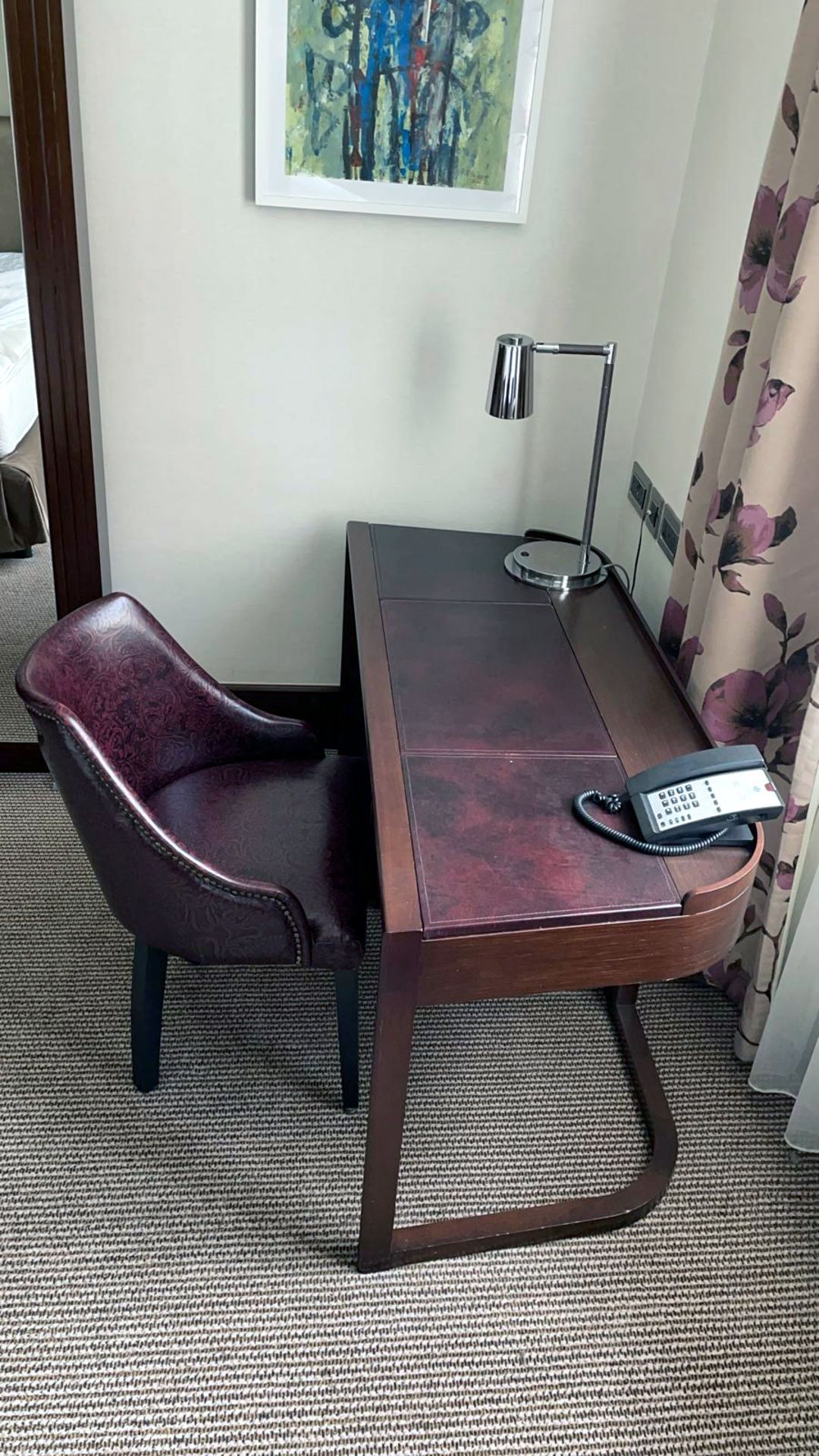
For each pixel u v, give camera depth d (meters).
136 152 2.03
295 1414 1.40
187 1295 1.53
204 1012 1.98
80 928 2.14
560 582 2.14
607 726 1.71
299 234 2.13
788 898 1.73
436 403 2.33
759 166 1.78
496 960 1.34
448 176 2.08
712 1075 1.94
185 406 2.29
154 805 1.76
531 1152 1.78
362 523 2.39
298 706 2.67
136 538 2.43
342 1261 1.59
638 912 1.35
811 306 1.45
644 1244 1.66
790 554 1.63
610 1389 1.46
